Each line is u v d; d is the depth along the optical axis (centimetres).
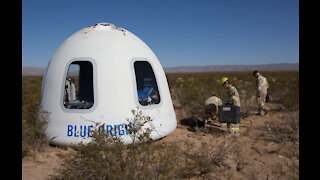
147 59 550
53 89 489
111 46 510
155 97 625
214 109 677
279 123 733
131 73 503
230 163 423
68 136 464
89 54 494
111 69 486
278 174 392
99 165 318
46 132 473
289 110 901
